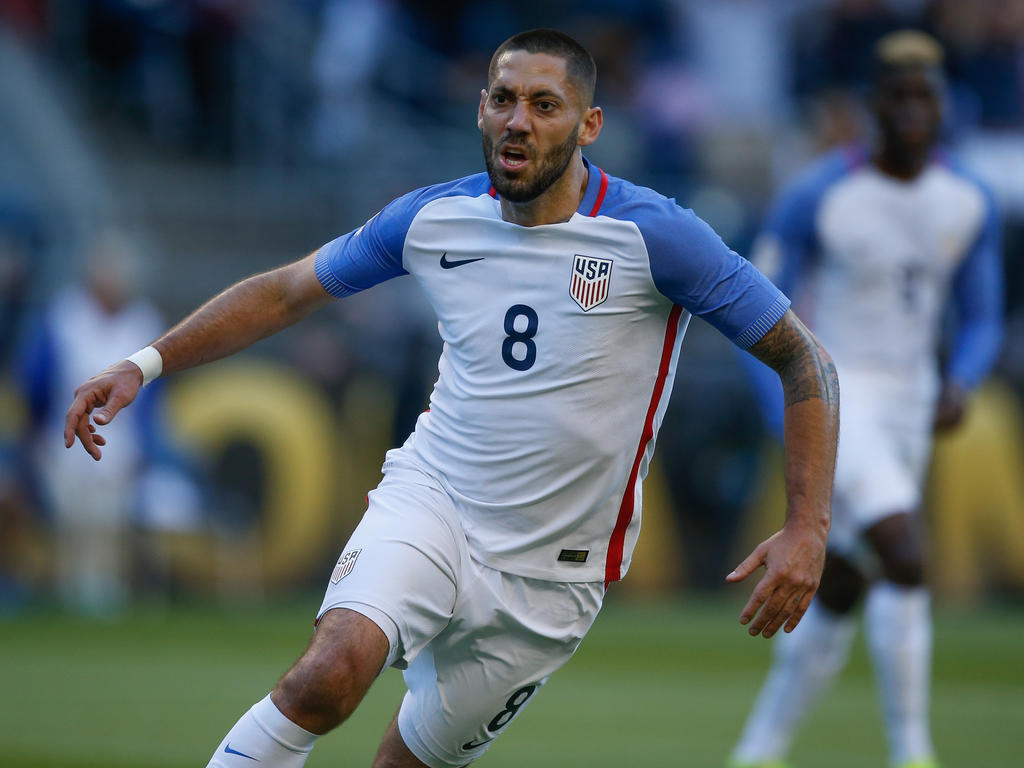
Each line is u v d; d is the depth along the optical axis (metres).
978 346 23.81
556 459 14.12
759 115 62.72
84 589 43.56
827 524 13.41
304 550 47.44
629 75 60.78
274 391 47.78
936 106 22.81
